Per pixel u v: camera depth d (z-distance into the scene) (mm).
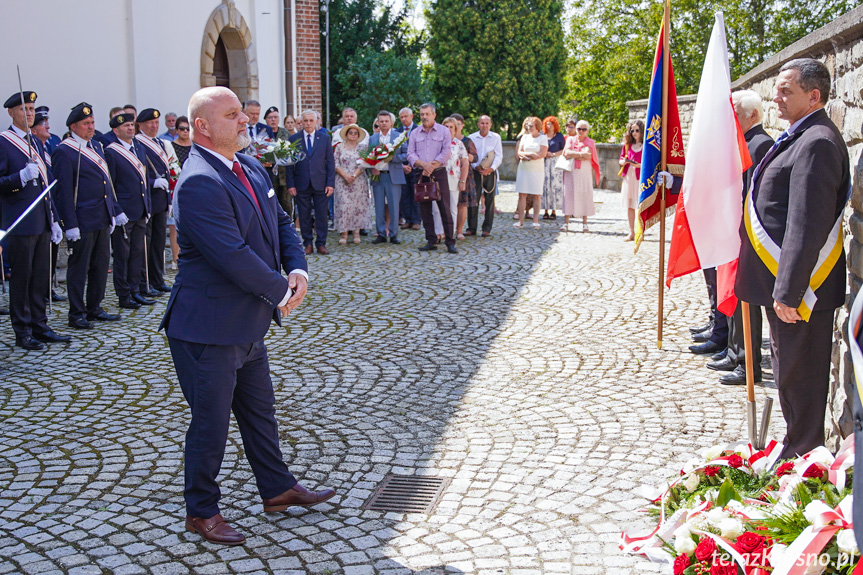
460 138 11945
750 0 24969
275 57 14734
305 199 11055
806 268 3607
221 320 3449
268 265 3621
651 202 4941
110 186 7418
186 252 3516
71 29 9977
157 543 3512
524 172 13328
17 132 6816
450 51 29984
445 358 6234
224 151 3525
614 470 4195
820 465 3432
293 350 6492
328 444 4609
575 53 29266
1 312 7875
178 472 4246
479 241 12211
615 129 28281
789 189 3738
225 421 3516
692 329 6855
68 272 7254
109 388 5609
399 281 9219
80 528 3643
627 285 8820
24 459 4410
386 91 23438
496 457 4398
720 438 4594
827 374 3879
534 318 7430
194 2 11828
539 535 3553
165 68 11375
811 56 5152
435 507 3842
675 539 3244
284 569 3297
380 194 11906
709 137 4082
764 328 7211
